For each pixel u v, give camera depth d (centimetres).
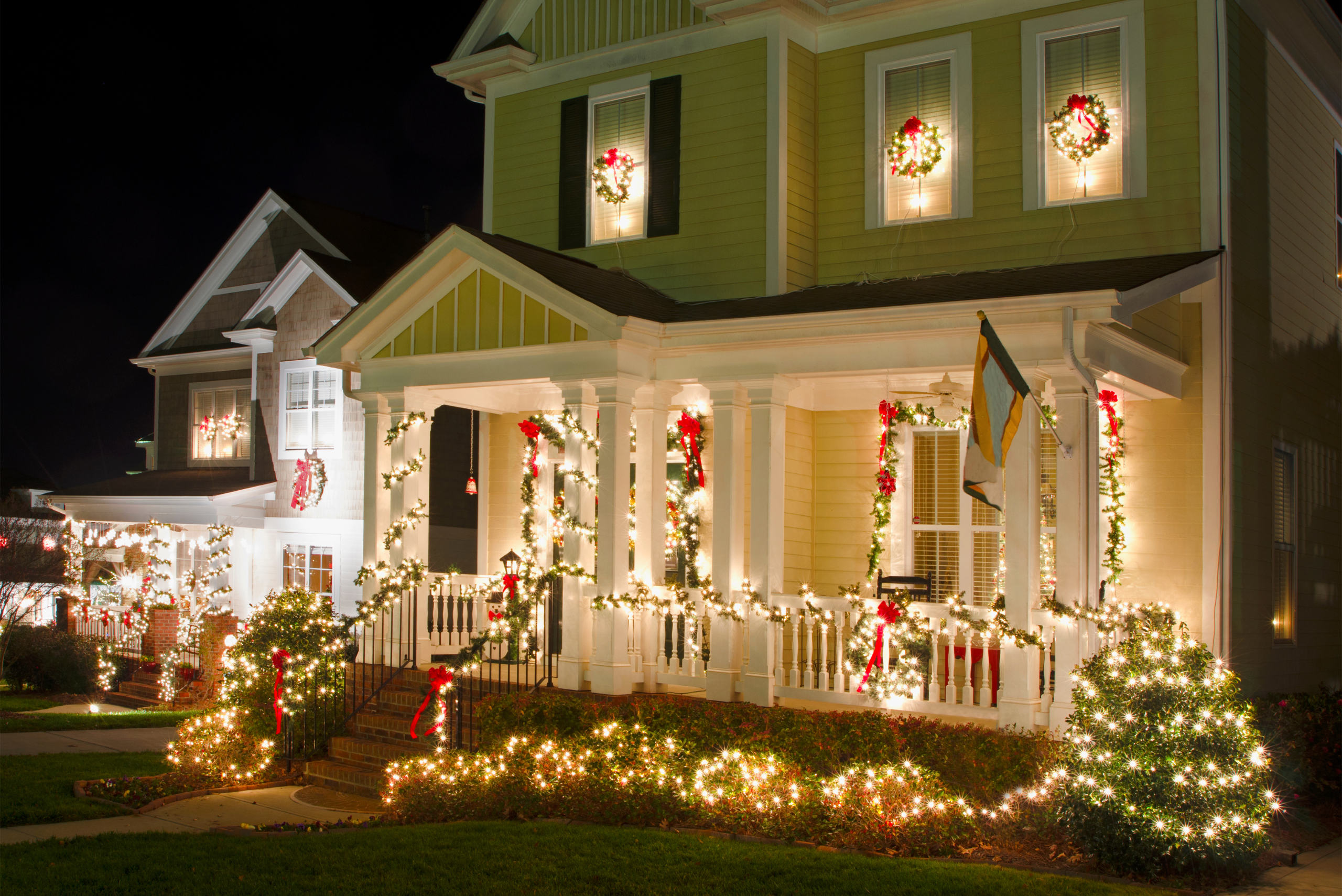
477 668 1395
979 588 1381
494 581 1528
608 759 1079
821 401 1464
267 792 1245
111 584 2353
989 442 999
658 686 1336
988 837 926
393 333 1467
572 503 1307
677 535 1471
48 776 1263
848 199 1486
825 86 1515
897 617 1122
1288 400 1461
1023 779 969
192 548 2286
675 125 1542
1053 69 1370
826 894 764
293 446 2103
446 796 1069
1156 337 1205
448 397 1531
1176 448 1272
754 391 1241
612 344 1263
